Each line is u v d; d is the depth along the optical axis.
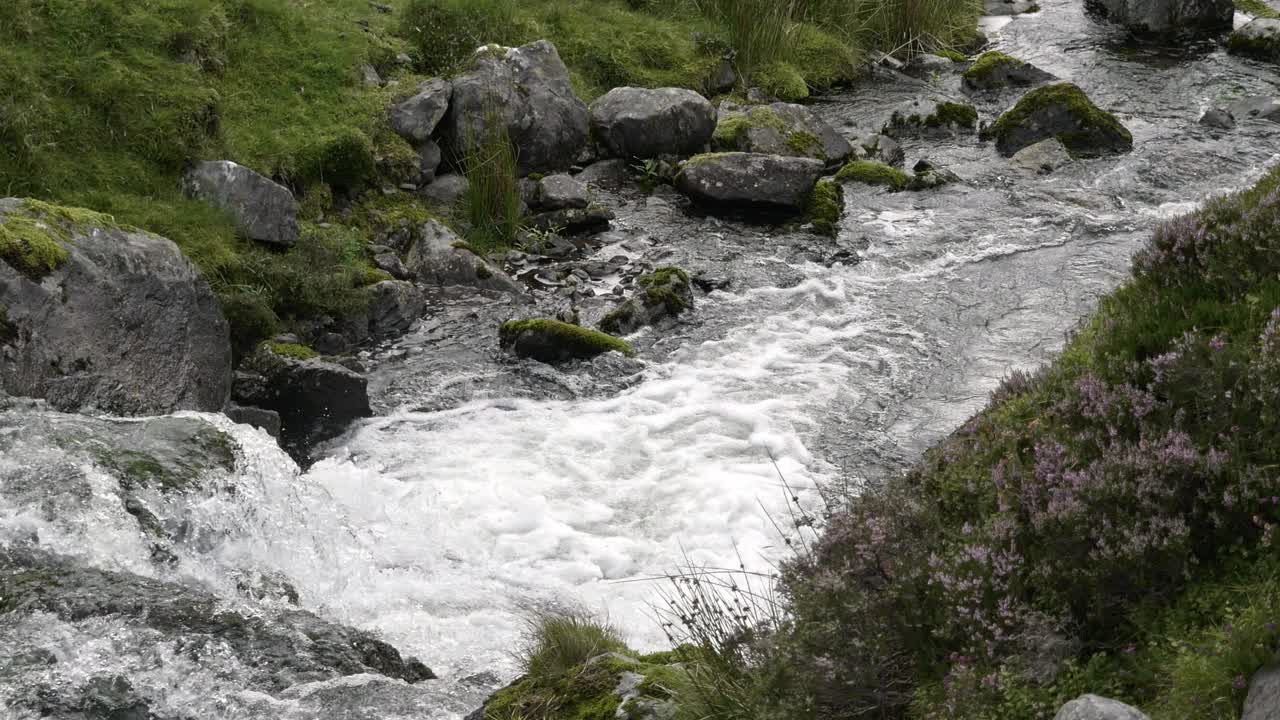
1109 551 3.95
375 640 5.85
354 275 10.80
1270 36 18.19
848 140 15.38
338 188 12.21
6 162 10.02
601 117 14.41
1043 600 4.07
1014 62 17.61
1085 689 3.73
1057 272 11.85
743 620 4.79
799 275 11.90
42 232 8.01
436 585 7.14
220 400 8.95
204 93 11.41
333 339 10.24
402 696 5.15
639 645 6.55
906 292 11.55
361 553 7.34
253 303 9.83
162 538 6.47
